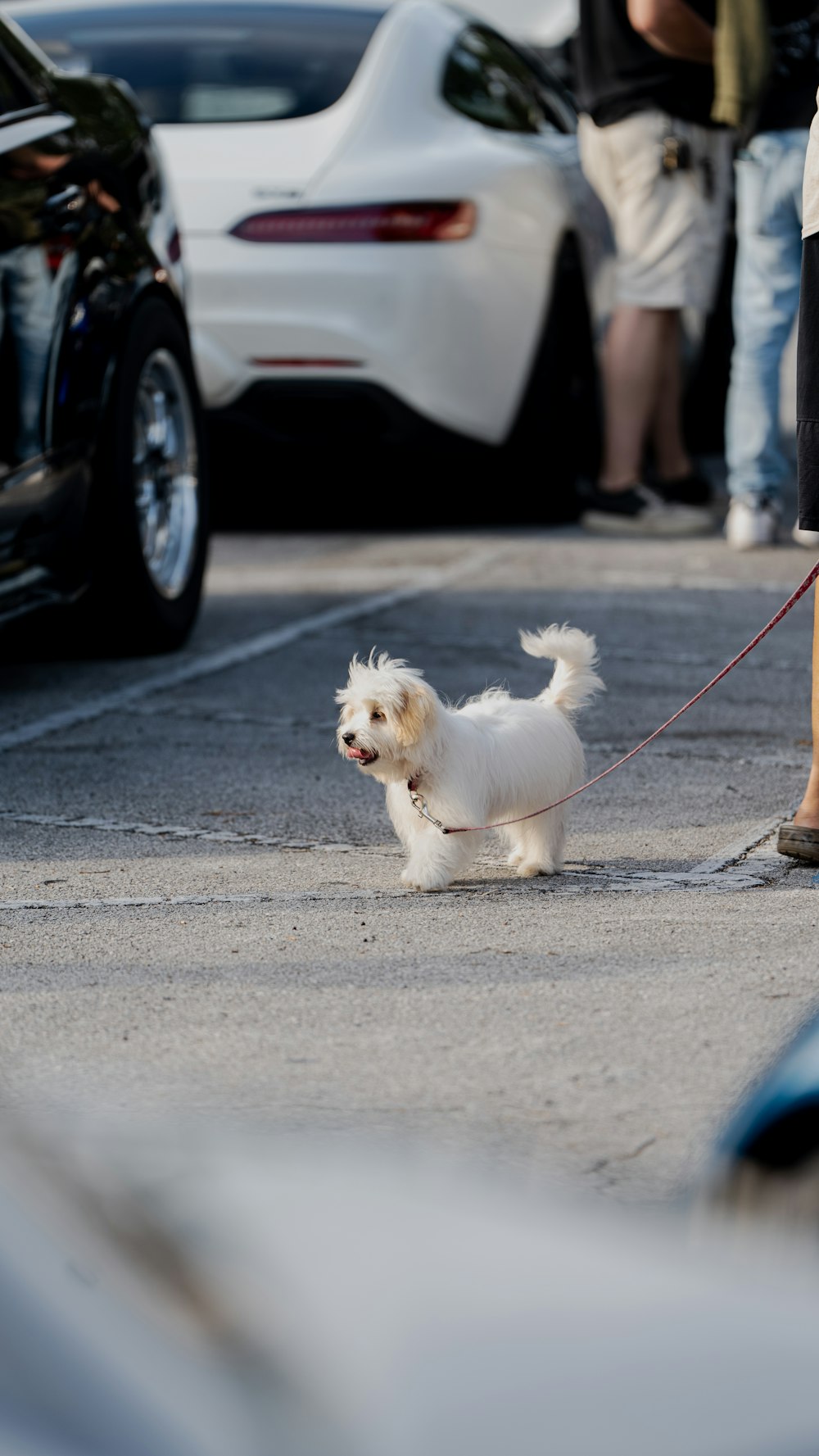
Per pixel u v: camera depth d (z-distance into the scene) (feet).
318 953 19.93
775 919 20.98
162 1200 5.67
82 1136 6.25
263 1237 5.52
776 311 46.73
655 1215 13.47
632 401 50.90
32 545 30.71
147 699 32.53
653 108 49.01
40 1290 4.88
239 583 43.96
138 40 49.83
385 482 58.18
